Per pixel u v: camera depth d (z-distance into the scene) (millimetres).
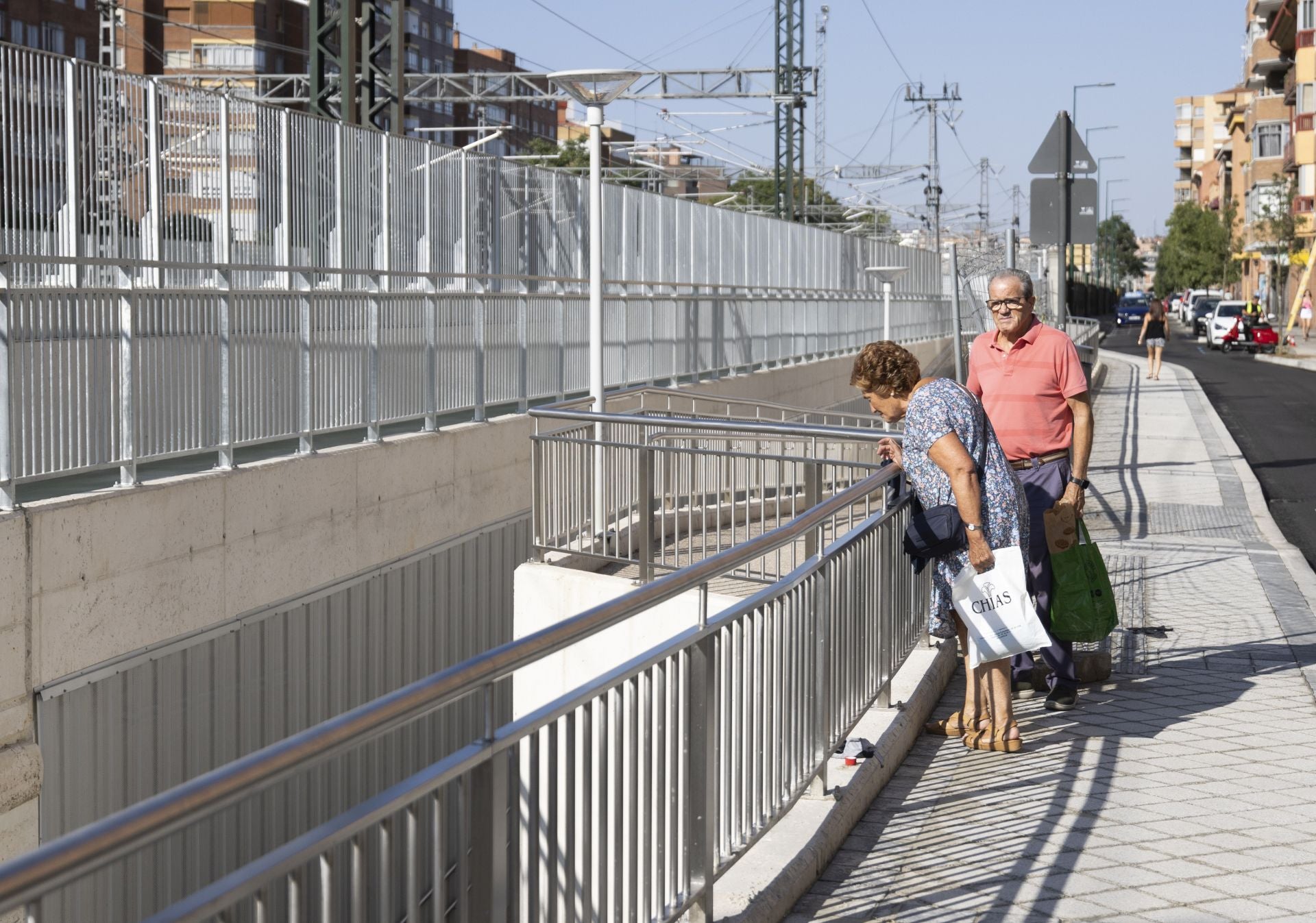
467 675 2705
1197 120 177375
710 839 4094
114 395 9258
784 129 41188
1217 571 10297
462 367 14570
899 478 6590
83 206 9211
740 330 24297
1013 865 4699
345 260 12805
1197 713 6562
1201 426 22094
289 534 10969
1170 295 116000
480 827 2920
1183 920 4242
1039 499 6516
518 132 104250
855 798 5168
